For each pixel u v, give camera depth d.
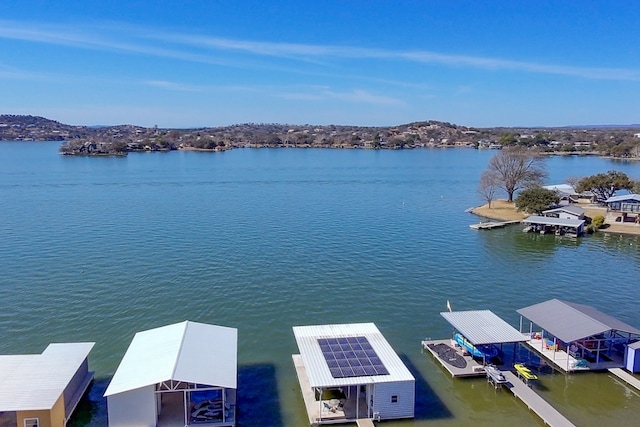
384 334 43.09
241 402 32.19
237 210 101.75
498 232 86.44
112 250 67.75
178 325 34.91
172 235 77.50
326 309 48.38
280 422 30.00
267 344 40.88
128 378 28.27
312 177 170.12
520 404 32.25
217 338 33.88
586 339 37.34
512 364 37.09
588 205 113.12
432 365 37.50
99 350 39.12
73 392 31.08
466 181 162.25
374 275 59.16
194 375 28.34
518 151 117.12
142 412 27.70
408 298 51.81
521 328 43.50
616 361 37.16
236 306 48.66
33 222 86.12
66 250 67.50
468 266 64.19
